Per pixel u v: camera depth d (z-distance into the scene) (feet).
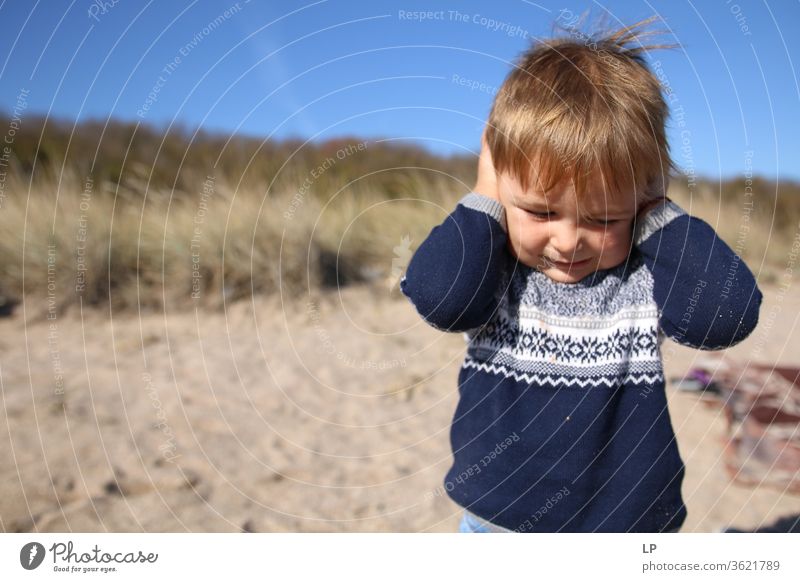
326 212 15.26
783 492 6.84
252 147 17.47
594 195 3.81
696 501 6.68
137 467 7.33
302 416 9.01
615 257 4.15
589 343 4.25
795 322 12.96
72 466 7.20
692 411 8.59
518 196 3.99
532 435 4.24
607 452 4.23
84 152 17.80
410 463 7.83
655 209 4.19
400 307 13.94
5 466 7.09
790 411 8.02
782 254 17.76
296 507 6.77
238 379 10.16
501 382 4.34
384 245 15.19
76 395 9.16
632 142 3.80
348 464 7.73
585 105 3.78
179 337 12.09
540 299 4.33
